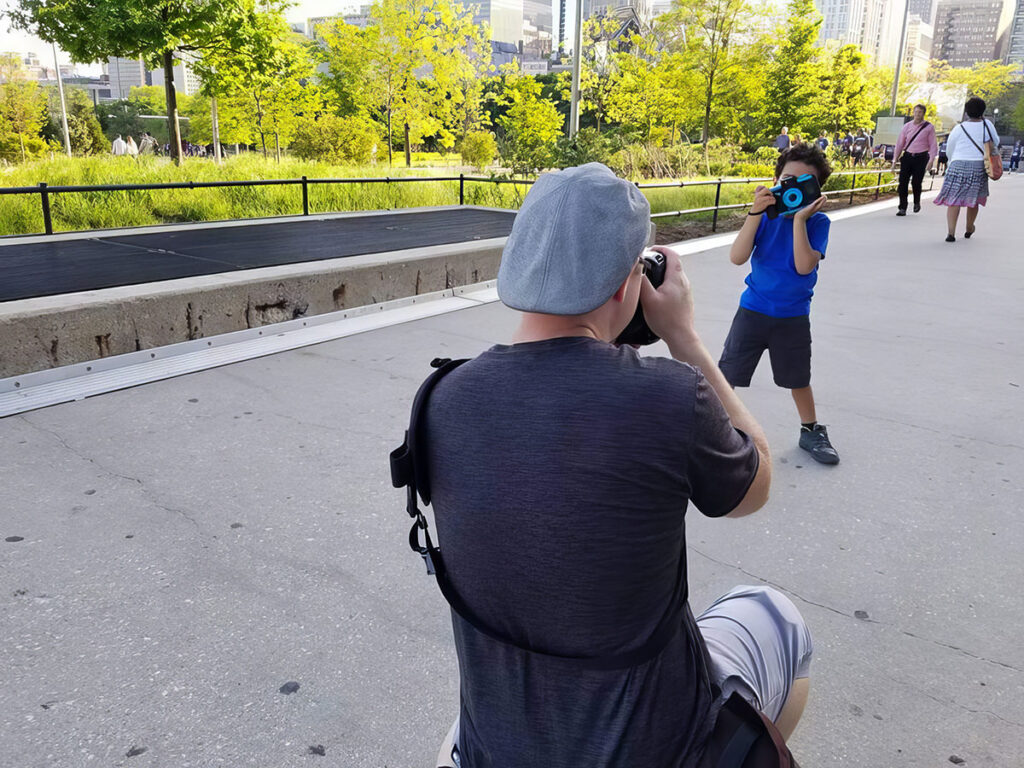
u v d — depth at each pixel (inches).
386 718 87.0
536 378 41.9
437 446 44.2
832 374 209.5
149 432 162.2
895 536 127.9
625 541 40.8
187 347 213.9
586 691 42.9
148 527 125.6
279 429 165.6
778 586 113.7
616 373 41.3
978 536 128.1
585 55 1658.5
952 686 93.3
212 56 912.3
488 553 42.6
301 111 1609.3
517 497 41.2
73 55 824.3
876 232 475.5
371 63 1557.6
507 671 44.2
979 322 265.0
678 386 41.3
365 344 227.6
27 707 86.8
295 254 276.7
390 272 268.4
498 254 310.3
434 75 1599.4
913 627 104.5
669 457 40.7
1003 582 115.1
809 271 147.0
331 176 644.7
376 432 165.2
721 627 56.8
